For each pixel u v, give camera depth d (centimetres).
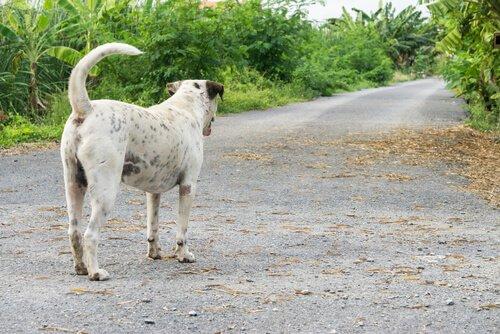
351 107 2622
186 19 2206
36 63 1870
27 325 475
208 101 675
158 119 607
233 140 1572
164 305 520
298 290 563
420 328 487
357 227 830
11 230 768
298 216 886
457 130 1828
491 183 1165
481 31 1994
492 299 554
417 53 8175
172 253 680
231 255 681
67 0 2033
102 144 559
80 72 558
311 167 1259
